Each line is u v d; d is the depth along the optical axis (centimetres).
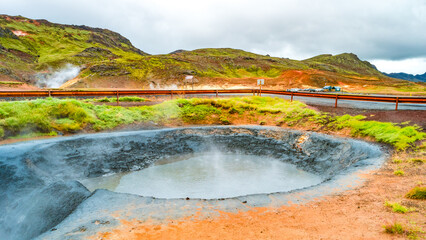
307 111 2036
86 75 8712
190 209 633
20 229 673
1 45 10425
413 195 627
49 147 1172
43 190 831
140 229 522
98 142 1380
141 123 1892
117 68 9288
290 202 673
